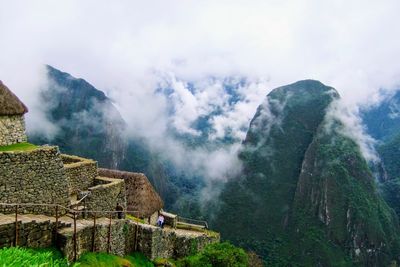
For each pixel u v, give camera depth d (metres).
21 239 11.48
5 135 15.09
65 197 15.55
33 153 14.20
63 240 12.54
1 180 13.11
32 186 14.12
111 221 16.27
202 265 16.98
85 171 18.78
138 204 27.34
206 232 28.22
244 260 17.84
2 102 14.96
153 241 17.91
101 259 14.25
